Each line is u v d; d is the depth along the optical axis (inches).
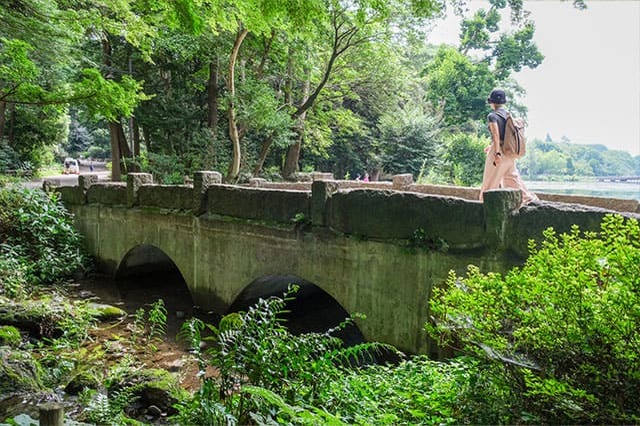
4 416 151.3
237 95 507.8
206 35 482.9
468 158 748.6
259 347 126.0
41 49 276.2
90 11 283.9
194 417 114.2
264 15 203.8
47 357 199.3
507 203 159.8
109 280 359.6
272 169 655.8
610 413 86.7
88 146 1678.2
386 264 193.2
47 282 338.6
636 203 242.4
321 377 129.1
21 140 952.3
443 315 118.9
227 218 266.2
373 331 199.3
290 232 232.5
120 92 281.3
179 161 593.0
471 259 167.6
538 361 97.5
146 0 262.1
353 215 204.1
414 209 183.8
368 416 119.6
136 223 332.5
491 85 759.1
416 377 147.0
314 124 664.4
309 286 302.5
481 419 103.4
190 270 291.3
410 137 772.0
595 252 93.8
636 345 84.6
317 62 575.8
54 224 372.2
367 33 495.8
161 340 239.6
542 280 96.2
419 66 964.6
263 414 111.8
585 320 88.0
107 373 192.1
